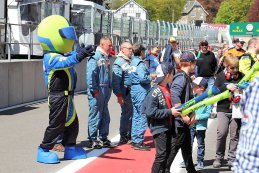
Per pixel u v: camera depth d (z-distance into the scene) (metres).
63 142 7.35
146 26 28.16
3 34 13.39
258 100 2.78
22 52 14.65
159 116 5.36
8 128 9.52
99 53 7.70
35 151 7.67
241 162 2.82
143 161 7.28
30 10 16.53
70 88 7.01
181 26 40.44
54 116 6.88
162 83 5.49
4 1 15.54
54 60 6.73
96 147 7.98
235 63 6.32
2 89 11.98
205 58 11.80
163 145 5.50
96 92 7.67
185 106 4.53
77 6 23.30
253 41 7.51
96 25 20.36
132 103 7.96
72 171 6.61
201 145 6.85
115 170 6.74
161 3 109.00
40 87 13.98
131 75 7.84
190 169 6.04
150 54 12.75
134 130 7.98
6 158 7.20
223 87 4.21
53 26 6.82
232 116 6.59
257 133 2.77
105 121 8.02
